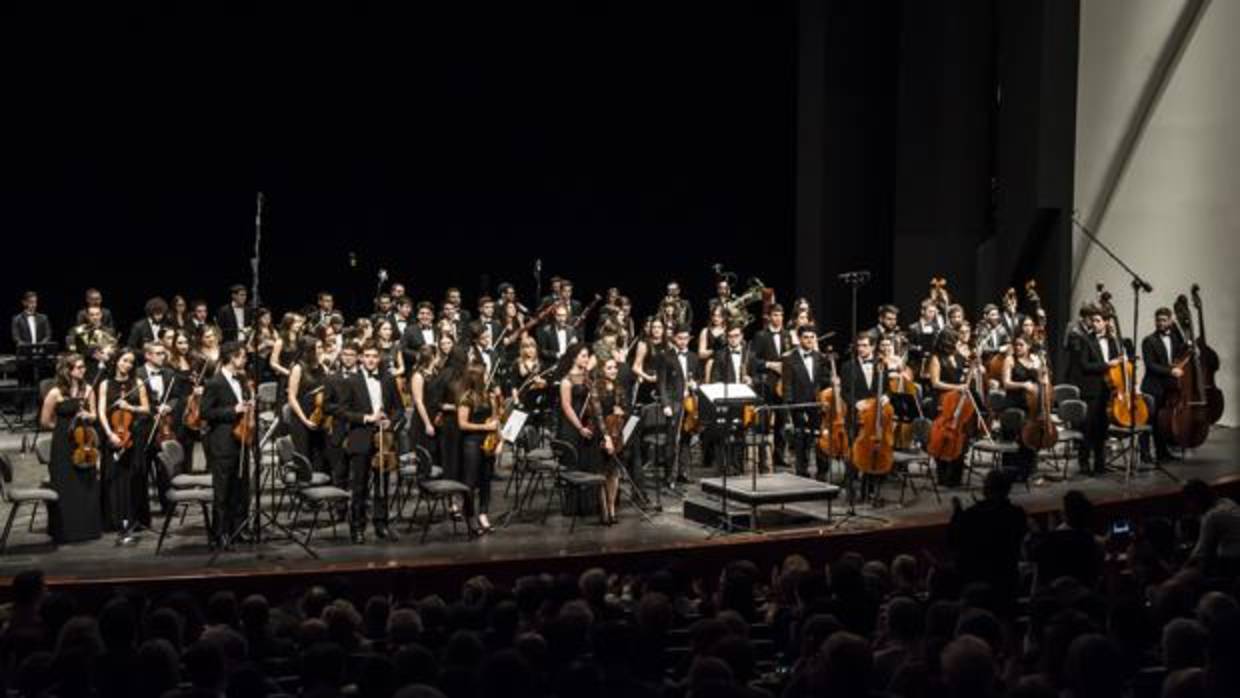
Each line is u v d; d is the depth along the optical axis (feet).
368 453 38.42
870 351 45.14
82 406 38.22
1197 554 28.58
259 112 71.92
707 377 51.44
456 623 22.68
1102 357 48.44
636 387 47.34
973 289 71.56
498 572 35.60
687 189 80.38
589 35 77.56
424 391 40.57
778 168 81.51
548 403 45.19
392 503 43.62
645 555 36.50
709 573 37.24
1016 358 46.83
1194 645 18.69
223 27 70.49
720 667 17.58
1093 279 63.93
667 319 50.80
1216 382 58.03
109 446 38.91
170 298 71.77
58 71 67.72
